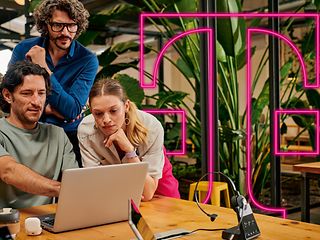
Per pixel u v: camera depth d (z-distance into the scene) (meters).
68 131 2.54
